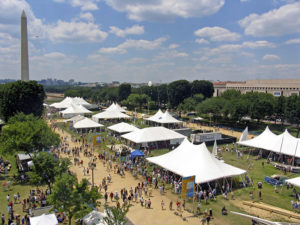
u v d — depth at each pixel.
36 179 24.17
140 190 26.50
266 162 40.38
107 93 141.75
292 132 68.75
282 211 23.16
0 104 61.50
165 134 47.12
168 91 116.31
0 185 28.77
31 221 17.94
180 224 21.06
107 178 30.45
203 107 77.44
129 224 20.64
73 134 57.03
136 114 98.94
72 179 19.67
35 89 64.50
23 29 68.56
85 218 18.03
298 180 26.55
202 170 28.06
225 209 23.22
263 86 117.75
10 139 31.00
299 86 100.88
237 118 71.38
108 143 49.12
